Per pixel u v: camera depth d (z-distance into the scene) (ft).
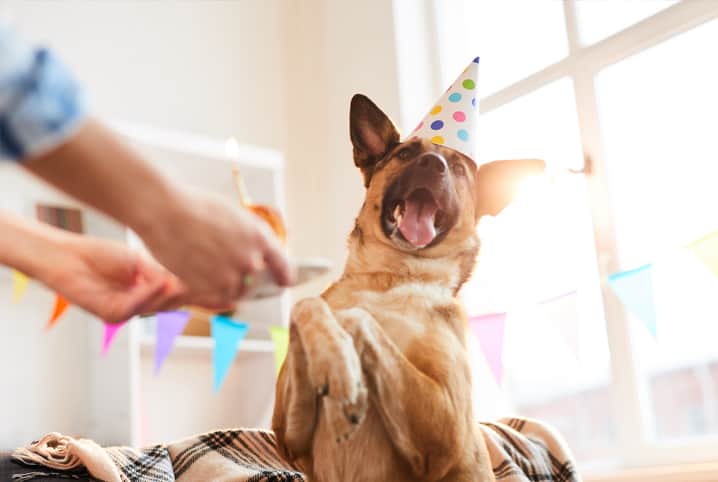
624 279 5.09
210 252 1.46
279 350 5.67
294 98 8.73
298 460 3.76
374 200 4.13
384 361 3.59
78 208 6.98
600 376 14.40
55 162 1.22
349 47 8.30
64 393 7.00
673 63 6.73
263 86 8.59
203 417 7.73
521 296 7.13
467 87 4.32
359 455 3.58
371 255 4.04
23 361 6.90
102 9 7.76
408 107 7.75
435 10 8.14
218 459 4.29
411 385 3.61
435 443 3.61
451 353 3.81
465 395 3.80
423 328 3.82
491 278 7.30
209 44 8.32
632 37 6.59
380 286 3.93
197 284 1.52
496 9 7.98
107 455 3.94
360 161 4.29
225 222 1.45
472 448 3.74
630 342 6.41
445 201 4.05
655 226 6.70
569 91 7.29
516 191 4.40
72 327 7.16
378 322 3.76
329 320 3.53
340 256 7.96
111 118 7.59
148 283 2.08
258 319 7.41
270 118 8.57
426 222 4.00
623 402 6.41
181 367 7.69
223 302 1.92
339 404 3.35
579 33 7.04
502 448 4.53
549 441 4.88
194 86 8.14
